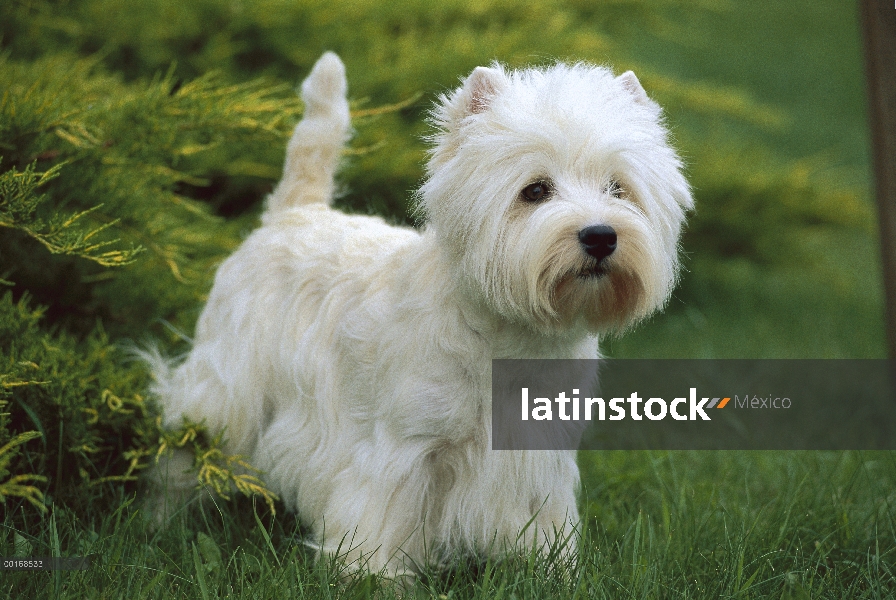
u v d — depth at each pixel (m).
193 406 4.62
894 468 5.14
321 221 4.70
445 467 3.96
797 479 5.17
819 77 22.22
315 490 4.32
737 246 10.74
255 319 4.58
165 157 5.29
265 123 5.26
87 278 5.00
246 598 3.53
